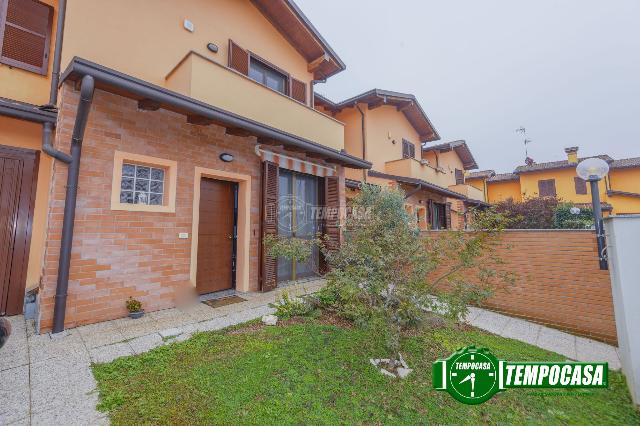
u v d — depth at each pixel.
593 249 5.42
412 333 4.86
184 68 6.04
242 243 7.13
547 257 5.88
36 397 2.82
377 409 2.88
